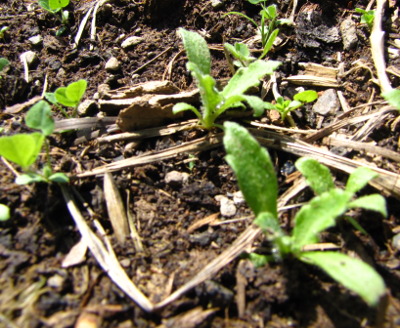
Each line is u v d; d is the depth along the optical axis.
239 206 0.11
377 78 0.14
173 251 0.10
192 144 0.12
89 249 0.10
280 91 0.14
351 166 0.11
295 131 0.13
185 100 0.13
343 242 0.11
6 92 0.14
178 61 0.15
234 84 0.12
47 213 0.11
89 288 0.09
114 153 0.13
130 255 0.10
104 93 0.14
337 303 0.09
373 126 0.13
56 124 0.13
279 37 0.16
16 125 0.13
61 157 0.12
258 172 0.10
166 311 0.09
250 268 0.10
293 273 0.10
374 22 0.16
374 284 0.08
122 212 0.11
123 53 0.16
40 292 0.09
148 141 0.13
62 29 0.17
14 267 0.09
